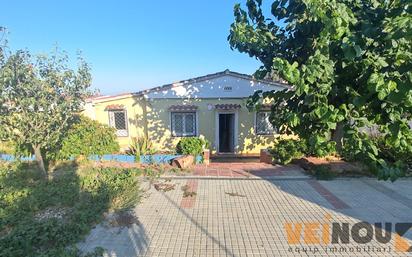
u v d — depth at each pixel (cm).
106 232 574
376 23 416
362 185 881
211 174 988
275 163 1152
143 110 1581
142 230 585
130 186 829
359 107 367
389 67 334
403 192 817
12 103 787
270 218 643
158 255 496
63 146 1142
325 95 466
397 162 324
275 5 769
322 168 959
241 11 820
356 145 350
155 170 1026
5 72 730
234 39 839
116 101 1573
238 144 1583
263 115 1566
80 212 632
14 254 473
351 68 470
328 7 436
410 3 281
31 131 827
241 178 948
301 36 768
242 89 1554
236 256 494
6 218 606
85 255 486
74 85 854
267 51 872
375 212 675
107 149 1238
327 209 693
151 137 1572
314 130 514
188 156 1150
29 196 734
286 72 441
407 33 275
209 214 666
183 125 1573
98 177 918
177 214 665
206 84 1551
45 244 518
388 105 326
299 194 802
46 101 807
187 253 503
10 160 1167
